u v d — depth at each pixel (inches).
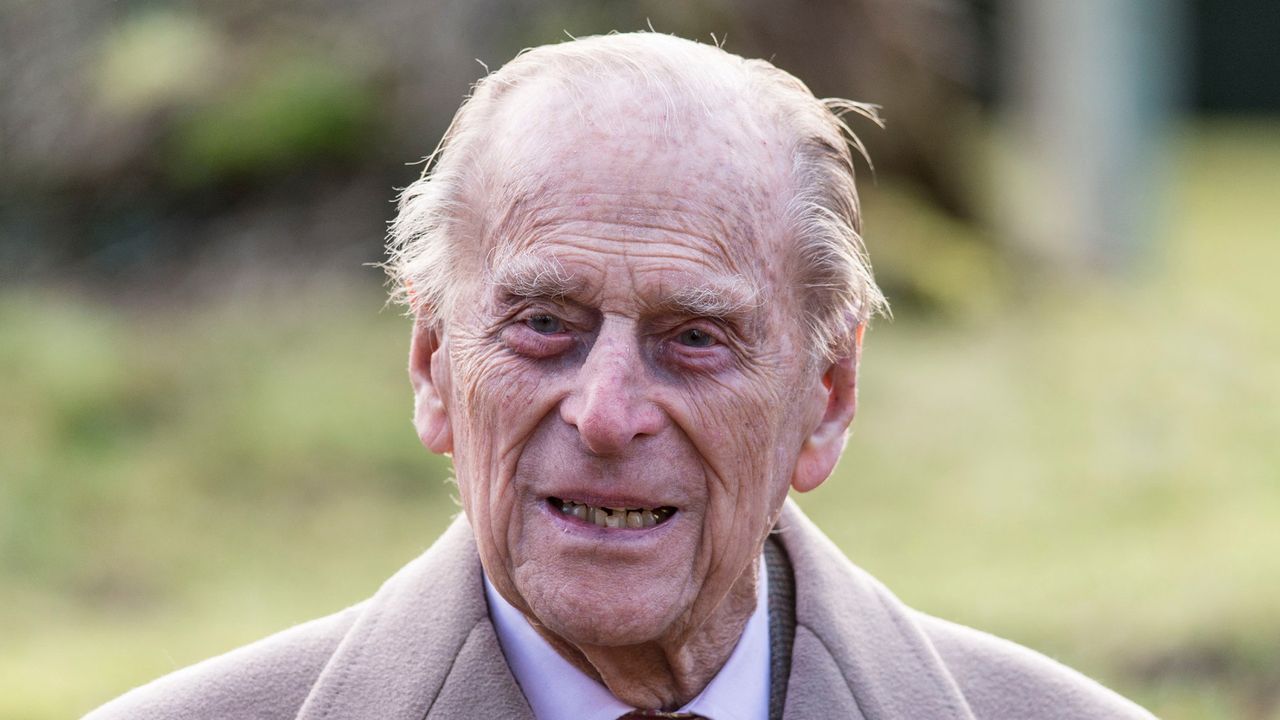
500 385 114.0
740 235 113.8
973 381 532.7
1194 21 1722.4
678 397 112.7
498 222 115.0
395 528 435.5
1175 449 482.6
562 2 549.6
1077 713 134.4
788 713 128.2
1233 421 519.8
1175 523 412.8
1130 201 754.8
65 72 581.6
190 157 577.9
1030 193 743.7
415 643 126.0
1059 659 316.5
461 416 119.6
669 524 115.0
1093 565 377.1
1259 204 1154.7
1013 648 139.6
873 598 135.9
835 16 587.2
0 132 581.3
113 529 430.0
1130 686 303.4
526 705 123.2
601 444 109.8
